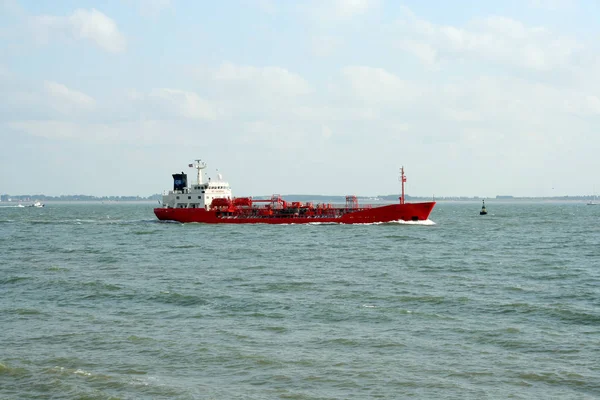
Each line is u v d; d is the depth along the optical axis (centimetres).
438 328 4169
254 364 3456
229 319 4475
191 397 3003
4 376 3272
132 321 4422
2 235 12694
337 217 14212
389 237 11306
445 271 6844
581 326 4191
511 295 5303
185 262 7750
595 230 13862
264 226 13912
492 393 3044
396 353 3634
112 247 9825
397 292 5466
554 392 3047
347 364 3447
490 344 3794
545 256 8331
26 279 6259
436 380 3209
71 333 4075
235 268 7150
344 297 5253
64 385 3139
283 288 5716
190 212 14962
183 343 3834
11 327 4247
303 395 3028
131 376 3275
